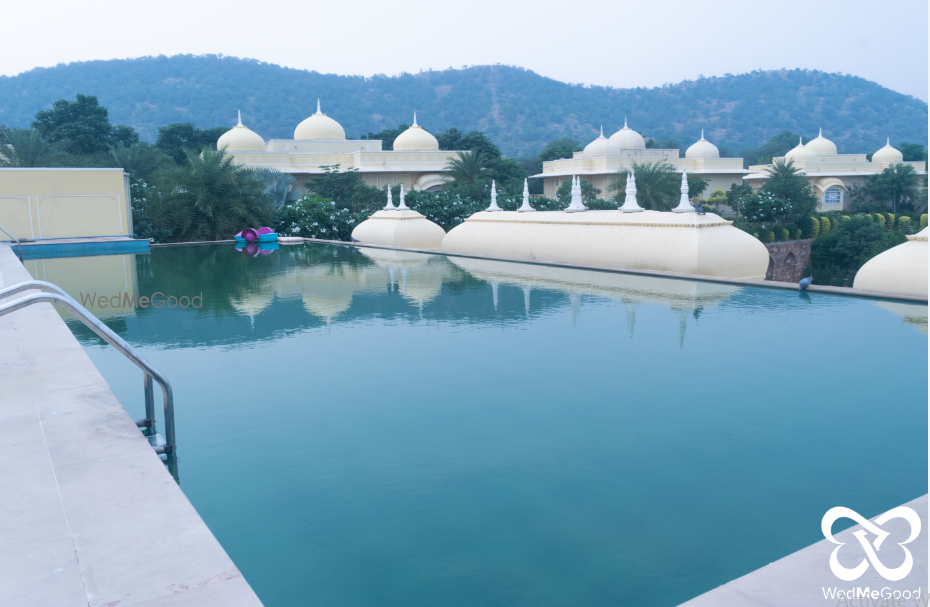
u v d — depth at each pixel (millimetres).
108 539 2178
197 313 7699
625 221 11500
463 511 2783
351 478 3123
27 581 1935
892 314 7113
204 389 4621
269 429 3807
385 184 40375
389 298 8609
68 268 13031
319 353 5672
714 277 9625
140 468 2740
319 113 43875
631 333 6328
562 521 2686
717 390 4461
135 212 20359
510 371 5008
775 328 6469
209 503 2895
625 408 4102
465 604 2152
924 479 3027
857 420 3832
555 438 3600
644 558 2404
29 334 5539
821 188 54750
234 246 19203
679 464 3229
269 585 2279
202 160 21438
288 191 27203
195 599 1844
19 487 2568
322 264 13125
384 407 4184
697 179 47656
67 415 3410
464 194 33312
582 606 2133
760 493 2904
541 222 13148
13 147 33156
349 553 2473
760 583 1960
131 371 5125
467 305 7980
